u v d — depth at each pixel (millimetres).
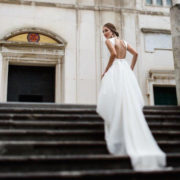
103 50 12547
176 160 4117
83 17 12781
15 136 4586
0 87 11359
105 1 13242
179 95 6797
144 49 12945
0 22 11914
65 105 6145
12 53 11734
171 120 5738
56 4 12602
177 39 7086
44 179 3531
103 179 3650
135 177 3715
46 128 5020
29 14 12289
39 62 12070
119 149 4168
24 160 3793
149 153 3910
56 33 12328
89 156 3934
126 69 4812
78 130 5008
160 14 13547
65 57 12172
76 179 3586
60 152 4266
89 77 12156
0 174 3551
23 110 5582
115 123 4262
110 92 4520
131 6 13406
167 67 12922
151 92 12367
